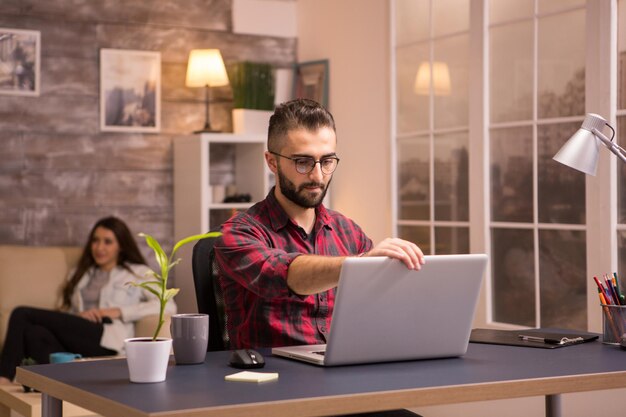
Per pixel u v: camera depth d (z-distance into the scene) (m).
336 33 5.75
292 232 2.49
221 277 2.46
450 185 4.87
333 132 2.39
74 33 5.48
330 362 1.94
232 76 5.88
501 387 1.76
